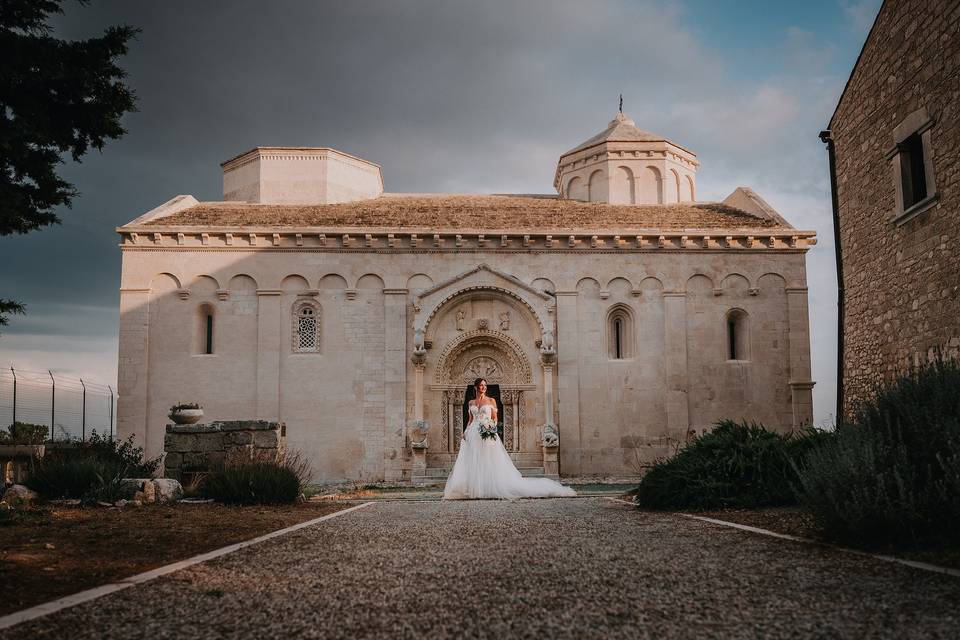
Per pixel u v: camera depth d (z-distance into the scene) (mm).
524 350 30312
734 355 31016
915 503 8359
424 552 8383
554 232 30109
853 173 19625
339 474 29141
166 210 31484
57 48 12289
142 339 29281
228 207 32500
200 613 5602
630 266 30609
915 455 9039
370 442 29297
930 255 15852
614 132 36500
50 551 8516
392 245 30094
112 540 9539
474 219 31547
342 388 29531
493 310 30484
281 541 9391
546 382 29578
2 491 14852
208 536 10086
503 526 11023
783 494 13297
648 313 30453
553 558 7852
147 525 11203
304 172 34031
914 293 16531
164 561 8031
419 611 5602
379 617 5445
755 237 30578
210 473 16812
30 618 5449
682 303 30516
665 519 11844
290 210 32156
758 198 33500
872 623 5176
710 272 30688
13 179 12820
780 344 30562
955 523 8281
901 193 17016
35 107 12289
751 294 30641
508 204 34156
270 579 6828
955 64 14758
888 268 17719
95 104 12938
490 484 18875
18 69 11930
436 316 30125
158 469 28344
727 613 5477
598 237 30359
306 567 7438
